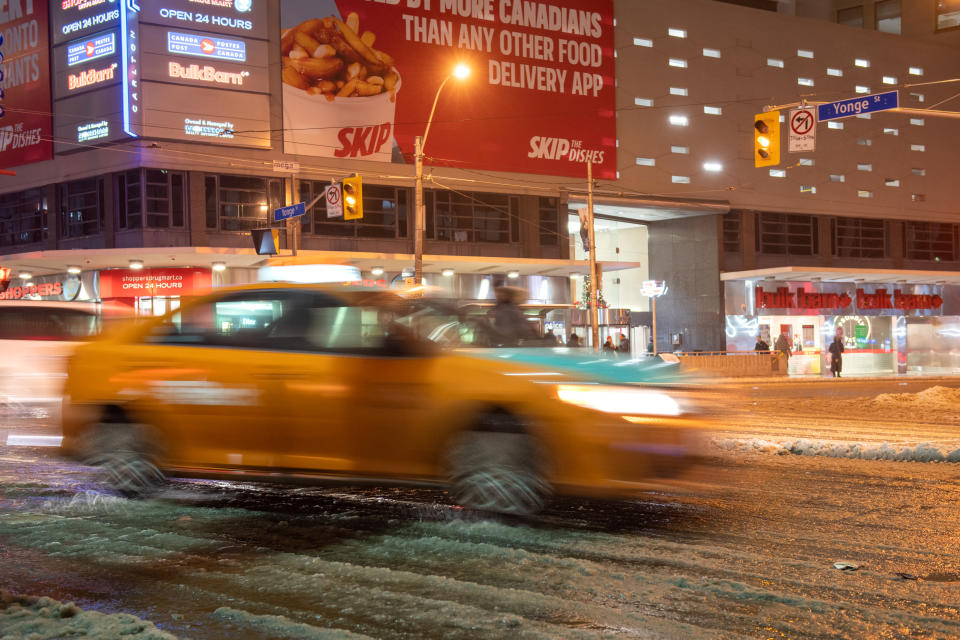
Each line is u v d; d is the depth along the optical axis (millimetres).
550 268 34969
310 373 5824
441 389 5488
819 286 42875
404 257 30672
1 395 14984
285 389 5875
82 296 31203
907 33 52094
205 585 4195
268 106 30953
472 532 5223
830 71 44656
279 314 6137
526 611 3795
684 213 41594
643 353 33562
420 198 24656
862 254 45375
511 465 5387
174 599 3988
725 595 4043
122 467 6406
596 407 5316
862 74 45594
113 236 29797
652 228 44469
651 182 39375
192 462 6188
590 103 37750
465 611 3775
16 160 31891
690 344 42281
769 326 41875
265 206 31047
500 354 5977
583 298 43781
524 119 36125
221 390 6078
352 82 32406
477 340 6977
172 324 6457
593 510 5957
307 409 5801
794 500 6402
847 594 4098
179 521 5609
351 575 4344
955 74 48406
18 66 31750
